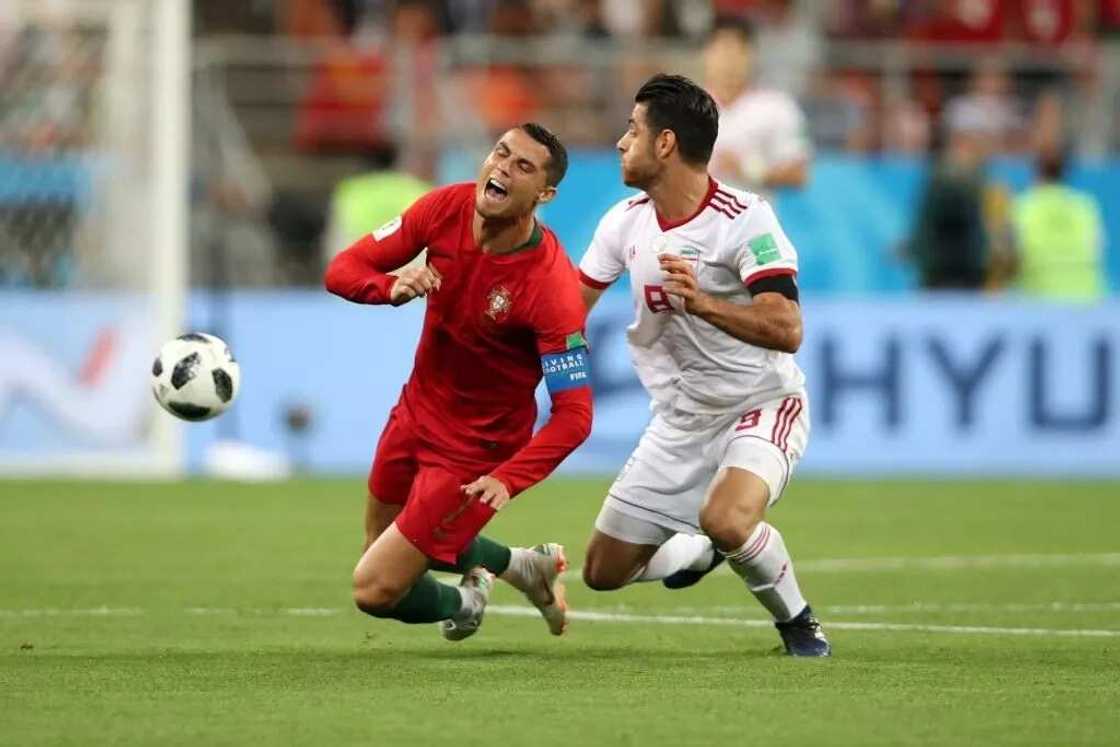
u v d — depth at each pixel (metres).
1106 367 59.31
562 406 24.36
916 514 47.50
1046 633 28.55
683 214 25.67
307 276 61.25
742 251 25.25
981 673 23.91
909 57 64.25
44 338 52.91
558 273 24.52
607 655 25.80
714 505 25.23
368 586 24.77
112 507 47.00
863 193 59.59
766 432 26.00
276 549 39.47
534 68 61.97
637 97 25.58
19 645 26.70
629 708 20.95
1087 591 34.03
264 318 56.03
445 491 24.91
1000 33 67.75
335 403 56.31
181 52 52.88
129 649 26.27
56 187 52.94
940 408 58.53
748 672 23.94
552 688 22.44
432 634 28.34
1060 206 61.28
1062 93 64.00
